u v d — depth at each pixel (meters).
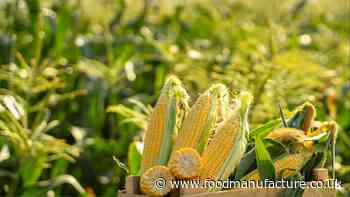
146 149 1.46
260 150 1.42
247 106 1.45
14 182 2.44
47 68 2.61
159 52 3.38
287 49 3.45
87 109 3.15
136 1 3.92
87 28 3.66
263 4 4.05
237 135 1.42
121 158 2.91
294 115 1.57
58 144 2.36
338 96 3.18
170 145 1.45
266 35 3.24
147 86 3.43
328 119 3.06
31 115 2.83
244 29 3.80
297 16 4.43
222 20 4.10
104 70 3.11
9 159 2.47
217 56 3.30
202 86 2.56
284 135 1.48
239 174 1.46
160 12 4.14
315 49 4.20
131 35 3.41
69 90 3.12
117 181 2.88
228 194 1.34
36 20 3.15
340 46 4.12
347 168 2.70
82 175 2.91
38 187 2.37
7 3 3.30
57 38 3.18
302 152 1.47
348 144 2.98
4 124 2.22
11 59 3.03
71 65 3.25
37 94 2.89
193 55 3.23
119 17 3.63
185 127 1.43
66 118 3.14
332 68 3.70
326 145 1.47
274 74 2.49
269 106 2.43
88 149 2.99
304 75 2.67
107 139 3.15
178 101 1.48
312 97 2.68
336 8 4.83
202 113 1.43
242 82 2.41
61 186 2.86
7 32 3.32
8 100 2.12
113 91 3.12
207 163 1.41
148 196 1.35
